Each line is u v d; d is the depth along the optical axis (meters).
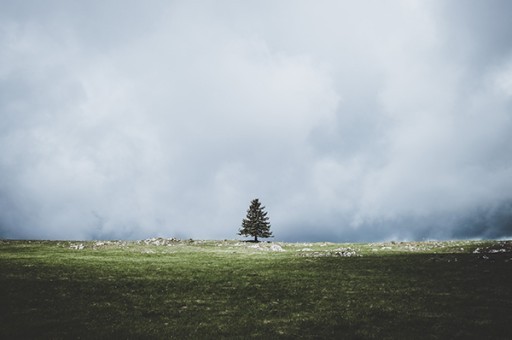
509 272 36.59
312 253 64.56
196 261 50.53
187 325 22.03
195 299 28.72
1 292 28.47
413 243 84.12
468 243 77.88
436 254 53.34
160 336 20.00
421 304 26.50
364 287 32.69
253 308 26.20
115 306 26.03
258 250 73.62
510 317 22.97
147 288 31.78
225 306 26.78
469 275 36.19
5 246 74.75
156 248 75.50
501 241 78.44
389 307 25.78
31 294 28.31
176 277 36.88
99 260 49.53
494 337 19.39
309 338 19.77
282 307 26.44
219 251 69.56
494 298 27.89
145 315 24.31
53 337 19.45
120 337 19.66
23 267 40.28
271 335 20.20
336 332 20.73
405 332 20.42
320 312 24.97
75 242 87.00
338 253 62.25
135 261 49.25
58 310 24.58
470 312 24.19
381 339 19.38
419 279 35.56
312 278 37.09
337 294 30.23
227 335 20.33
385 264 45.25
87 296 28.47
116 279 35.03
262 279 36.47
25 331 20.30
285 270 42.22
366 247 79.69
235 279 36.41
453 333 20.06
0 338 19.19
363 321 22.67
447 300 27.50
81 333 20.19
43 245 78.56
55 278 34.38
